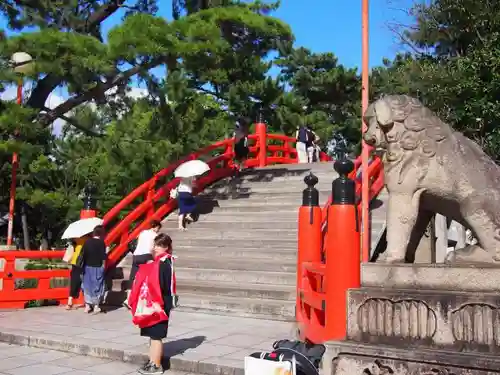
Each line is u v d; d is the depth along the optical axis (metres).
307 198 8.42
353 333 4.83
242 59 15.14
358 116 30.91
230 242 12.60
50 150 20.23
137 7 16.03
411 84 12.93
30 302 11.48
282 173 16.30
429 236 6.20
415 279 4.71
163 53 11.84
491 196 4.70
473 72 11.58
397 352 4.46
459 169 4.81
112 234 12.73
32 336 8.16
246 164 18.45
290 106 28.70
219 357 6.84
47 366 6.96
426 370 4.34
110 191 19.61
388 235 5.03
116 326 9.01
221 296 10.44
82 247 10.57
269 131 28.97
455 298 4.38
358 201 11.56
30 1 13.77
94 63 11.23
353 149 31.48
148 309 6.54
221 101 29.09
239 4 14.72
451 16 12.40
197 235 13.52
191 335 8.16
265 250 11.77
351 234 5.65
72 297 10.81
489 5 11.69
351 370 4.67
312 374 4.89
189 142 16.88
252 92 27.36
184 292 10.88
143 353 7.07
